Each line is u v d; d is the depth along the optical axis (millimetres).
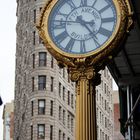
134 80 15109
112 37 8875
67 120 92750
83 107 8625
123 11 8953
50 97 86438
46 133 84500
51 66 88375
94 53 8836
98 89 109000
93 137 8453
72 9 9219
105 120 112312
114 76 15266
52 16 9242
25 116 89250
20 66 100250
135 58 14266
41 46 89000
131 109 14961
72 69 8867
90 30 9039
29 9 95938
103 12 9070
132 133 14633
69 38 9070
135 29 13086
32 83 88062
